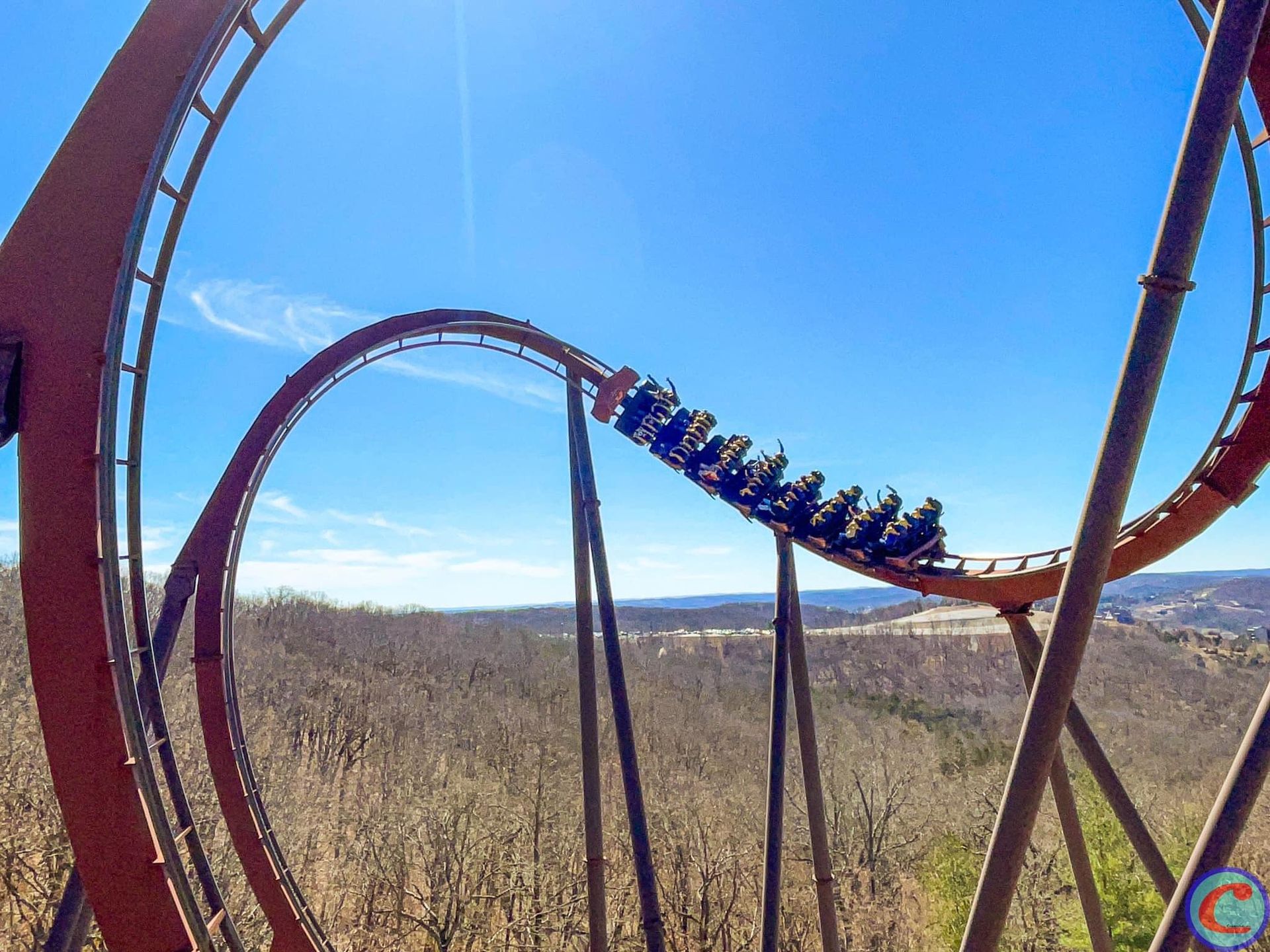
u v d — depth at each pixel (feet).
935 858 110.63
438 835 111.04
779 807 43.88
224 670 43.47
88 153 24.39
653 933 39.34
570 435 52.65
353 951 103.19
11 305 23.71
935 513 47.26
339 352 46.42
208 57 25.18
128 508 27.73
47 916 83.97
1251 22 19.88
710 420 52.29
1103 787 41.14
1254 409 33.71
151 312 27.63
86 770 24.11
